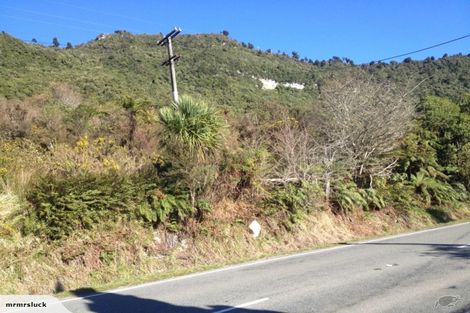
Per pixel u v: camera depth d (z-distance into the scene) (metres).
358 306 6.76
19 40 56.66
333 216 16.91
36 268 10.27
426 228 18.59
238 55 74.25
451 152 25.59
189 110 14.55
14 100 27.55
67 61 56.66
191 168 13.57
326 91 22.61
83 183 11.76
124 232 11.88
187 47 76.75
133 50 67.94
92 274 10.77
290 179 16.38
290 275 9.40
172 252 12.34
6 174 11.84
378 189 19.61
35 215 11.04
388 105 20.19
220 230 13.49
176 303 7.49
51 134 18.75
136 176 13.17
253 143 17.52
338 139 19.31
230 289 8.36
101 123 20.14
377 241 14.64
